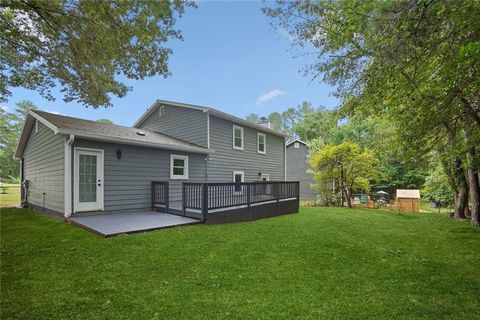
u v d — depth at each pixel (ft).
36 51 22.79
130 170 29.37
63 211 24.97
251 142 48.55
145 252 15.29
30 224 23.08
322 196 60.18
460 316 9.00
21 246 16.17
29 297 9.73
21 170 40.27
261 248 17.04
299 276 12.42
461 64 10.12
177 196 34.40
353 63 15.48
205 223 24.75
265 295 10.33
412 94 14.33
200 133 39.63
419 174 78.33
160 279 11.63
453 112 14.43
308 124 118.73
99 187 26.78
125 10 18.71
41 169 31.73
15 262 13.39
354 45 13.93
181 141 39.86
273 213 34.55
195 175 37.11
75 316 8.52
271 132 53.01
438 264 14.80
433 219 34.42
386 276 12.74
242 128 46.34
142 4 18.95
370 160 52.85
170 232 20.48
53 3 18.20
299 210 42.65
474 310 9.42
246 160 47.01
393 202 72.38
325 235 21.89
